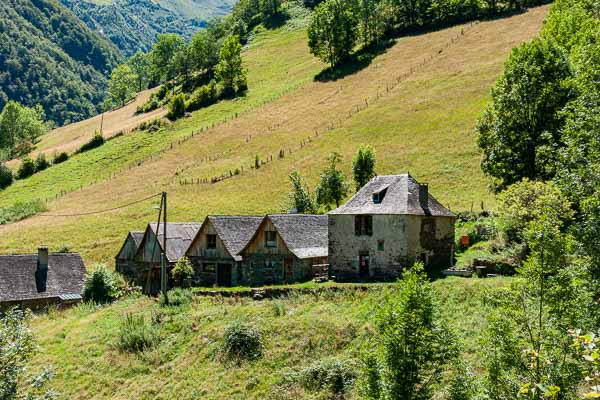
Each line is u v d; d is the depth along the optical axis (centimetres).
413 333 1712
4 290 4594
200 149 10475
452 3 13425
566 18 6050
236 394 2697
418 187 4447
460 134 8006
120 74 18138
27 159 11294
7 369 1841
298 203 6519
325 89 12131
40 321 4069
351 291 3522
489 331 1584
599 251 1734
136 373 3048
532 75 4881
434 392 2003
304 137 9750
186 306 3766
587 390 1495
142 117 13912
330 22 13325
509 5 13088
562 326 1489
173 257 5225
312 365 2711
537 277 1548
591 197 1809
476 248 4662
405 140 8381
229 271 4944
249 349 2998
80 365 3170
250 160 9325
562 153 2120
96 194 9144
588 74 2709
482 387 1619
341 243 4472
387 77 11550
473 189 6412
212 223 5019
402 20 14162
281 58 15900
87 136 13338
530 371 1470
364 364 1880
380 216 4281
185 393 2780
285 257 4688
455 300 3062
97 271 4709
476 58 10862
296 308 3438
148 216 7588
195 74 16600
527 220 3769
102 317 3878
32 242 7069
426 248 4306
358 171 6800
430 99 9625
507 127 4988
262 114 11662
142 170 9981
